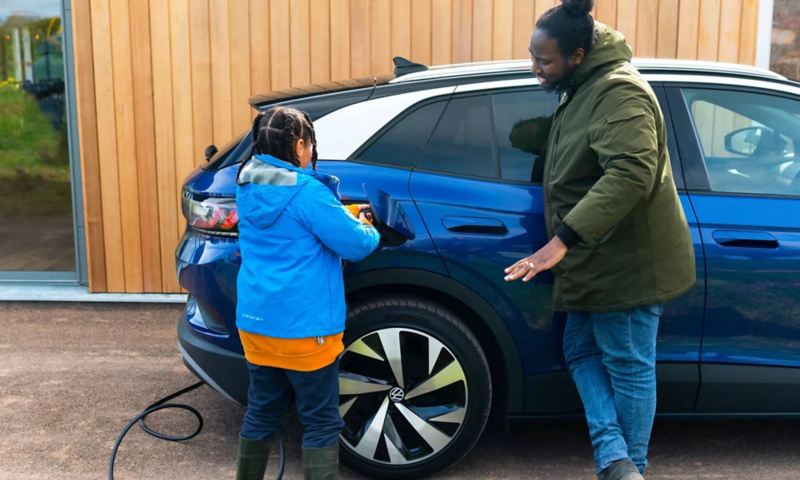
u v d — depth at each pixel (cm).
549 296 344
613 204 283
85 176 617
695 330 346
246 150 360
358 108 360
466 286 344
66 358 520
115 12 600
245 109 609
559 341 348
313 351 298
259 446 318
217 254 347
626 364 314
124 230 623
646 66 371
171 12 600
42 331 572
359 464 353
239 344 348
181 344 374
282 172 295
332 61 605
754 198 352
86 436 409
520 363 351
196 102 608
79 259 652
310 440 308
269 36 602
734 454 391
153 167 615
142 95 608
